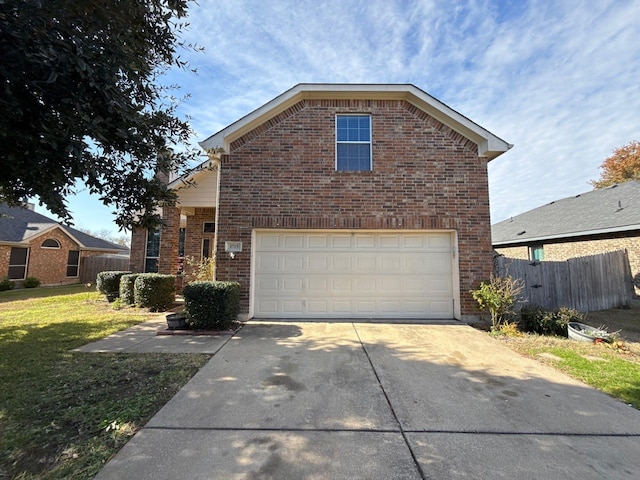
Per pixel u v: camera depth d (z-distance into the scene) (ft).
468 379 13.79
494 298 22.70
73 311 30.07
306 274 26.03
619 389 12.80
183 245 49.08
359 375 14.10
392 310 25.89
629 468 8.05
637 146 79.82
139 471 7.74
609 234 39.06
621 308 33.14
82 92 10.36
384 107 26.68
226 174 25.93
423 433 9.61
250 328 22.61
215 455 8.41
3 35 8.82
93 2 9.58
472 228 25.77
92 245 72.49
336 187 25.94
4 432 9.34
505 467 8.07
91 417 10.23
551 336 21.13
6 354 16.67
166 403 11.30
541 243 49.90
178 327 21.84
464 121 25.68
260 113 25.55
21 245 55.52
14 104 9.32
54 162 10.67
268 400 11.62
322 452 8.62
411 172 26.11
